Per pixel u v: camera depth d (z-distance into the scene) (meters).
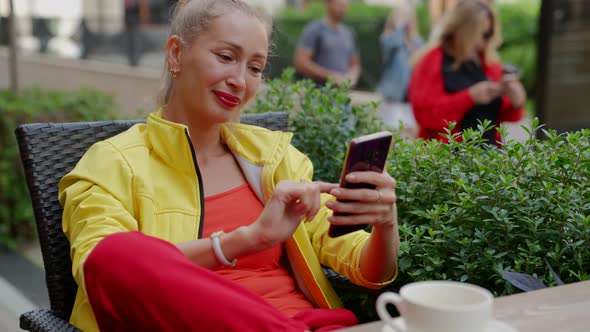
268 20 2.01
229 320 1.42
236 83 1.88
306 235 2.01
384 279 1.91
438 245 1.99
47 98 5.24
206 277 1.43
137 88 9.47
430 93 3.57
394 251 1.84
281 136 2.10
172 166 1.91
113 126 2.11
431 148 2.21
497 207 1.98
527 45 9.23
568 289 1.41
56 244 1.96
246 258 1.93
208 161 2.01
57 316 1.82
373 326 1.26
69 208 1.78
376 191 1.64
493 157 2.12
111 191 1.78
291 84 2.96
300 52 5.87
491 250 1.92
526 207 1.94
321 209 2.09
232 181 2.02
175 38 1.93
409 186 2.17
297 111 2.76
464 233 1.99
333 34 5.84
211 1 1.90
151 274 1.40
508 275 1.73
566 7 5.56
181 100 1.95
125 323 1.45
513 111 3.56
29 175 1.96
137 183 1.82
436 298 1.17
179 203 1.88
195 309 1.41
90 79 10.50
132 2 10.16
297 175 2.09
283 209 1.62
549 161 2.07
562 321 1.26
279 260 2.08
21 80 12.02
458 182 2.02
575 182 2.03
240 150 2.02
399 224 2.20
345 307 2.25
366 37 8.84
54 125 2.02
